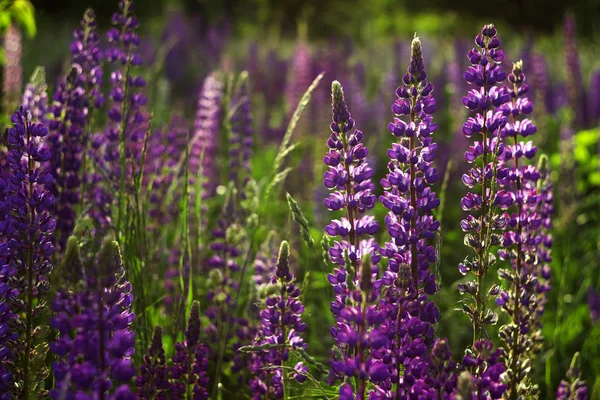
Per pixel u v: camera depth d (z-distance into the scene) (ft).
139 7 35.78
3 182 5.42
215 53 20.70
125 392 4.75
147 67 16.98
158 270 6.87
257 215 6.57
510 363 5.57
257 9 37.58
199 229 6.80
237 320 6.53
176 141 7.77
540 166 6.26
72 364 4.85
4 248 5.32
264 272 6.59
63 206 6.27
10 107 8.70
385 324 5.21
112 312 4.86
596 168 10.27
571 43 13.10
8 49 8.87
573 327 7.23
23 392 5.32
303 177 10.30
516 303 5.61
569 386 5.47
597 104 13.00
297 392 6.23
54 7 36.01
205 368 5.60
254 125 13.41
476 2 42.27
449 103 13.24
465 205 5.56
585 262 8.18
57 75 13.10
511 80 5.69
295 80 12.64
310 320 7.08
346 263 5.12
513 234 5.68
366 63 19.24
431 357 5.07
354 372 4.96
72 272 4.83
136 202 6.17
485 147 5.49
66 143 6.30
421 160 5.38
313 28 36.96
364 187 5.38
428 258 5.35
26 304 5.42
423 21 37.91
